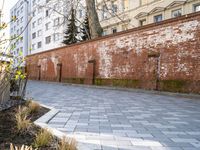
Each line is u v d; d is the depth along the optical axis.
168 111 6.55
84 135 3.96
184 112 6.41
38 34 45.94
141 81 12.96
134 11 25.72
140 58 13.16
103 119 5.34
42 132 3.34
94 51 17.31
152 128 4.55
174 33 11.23
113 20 28.86
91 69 17.36
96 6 21.36
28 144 2.94
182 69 10.71
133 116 5.76
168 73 11.40
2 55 3.78
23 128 3.48
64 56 21.97
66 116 5.62
